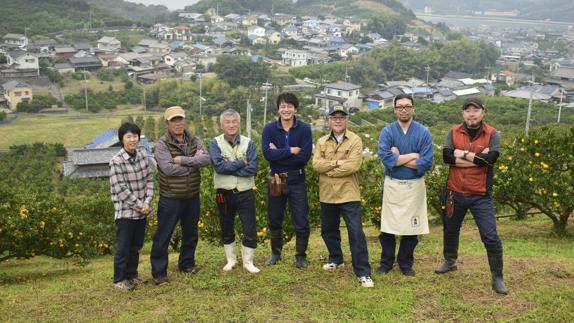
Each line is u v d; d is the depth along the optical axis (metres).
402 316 5.41
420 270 6.81
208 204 10.34
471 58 103.56
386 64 95.50
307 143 6.56
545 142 10.43
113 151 37.25
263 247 8.82
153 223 14.27
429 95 78.69
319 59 101.31
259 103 64.25
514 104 65.44
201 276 6.84
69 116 61.03
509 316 5.36
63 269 12.21
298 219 6.83
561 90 71.06
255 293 6.14
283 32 124.31
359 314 5.49
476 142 5.92
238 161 6.61
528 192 10.39
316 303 5.80
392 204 6.29
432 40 129.88
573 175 9.97
